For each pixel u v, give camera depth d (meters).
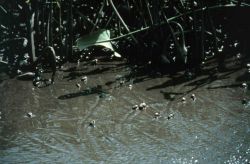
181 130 5.63
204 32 7.39
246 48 7.46
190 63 7.19
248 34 7.72
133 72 7.04
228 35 7.74
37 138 5.55
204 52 7.24
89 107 6.18
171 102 6.23
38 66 7.16
